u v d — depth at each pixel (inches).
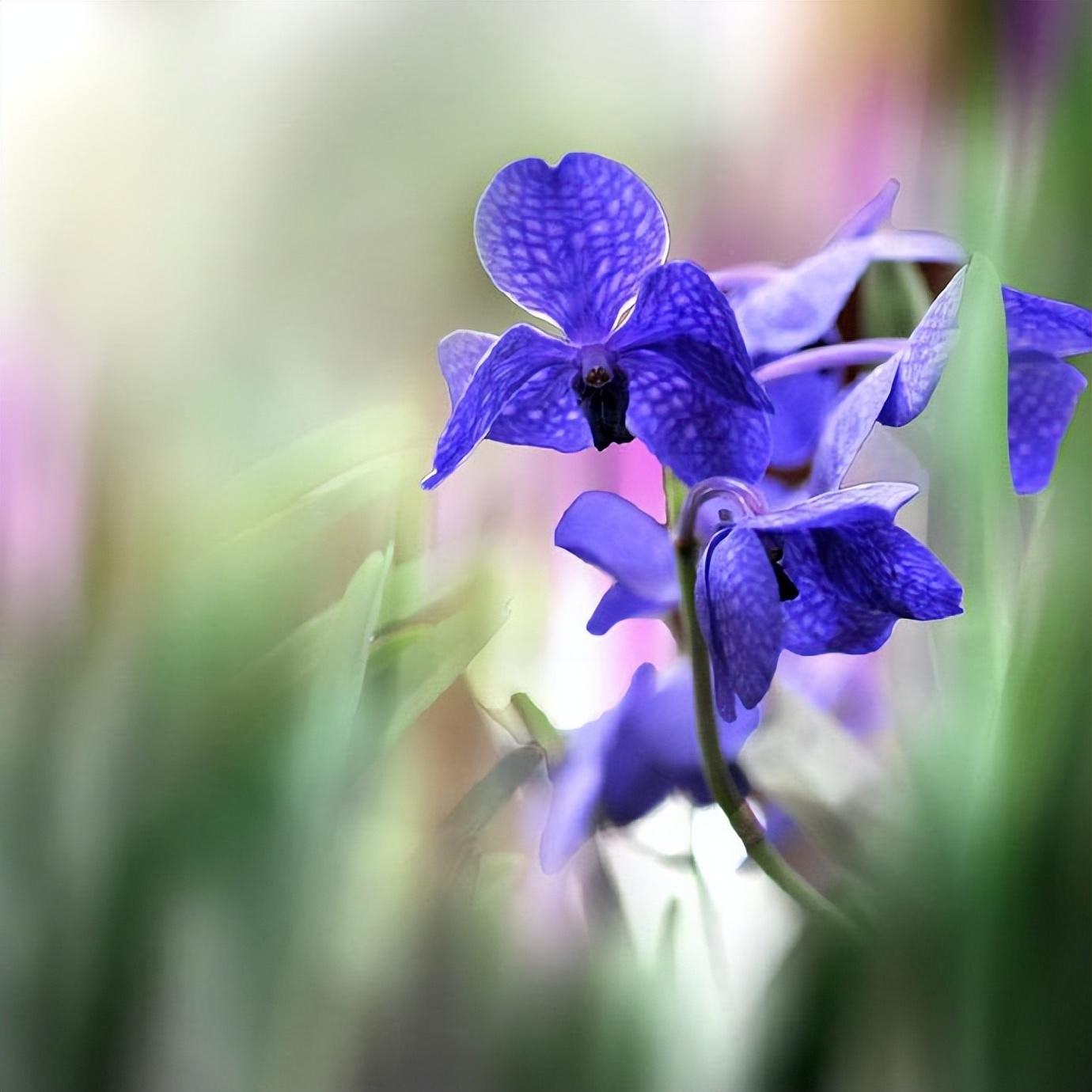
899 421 38.9
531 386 39.9
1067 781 37.8
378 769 39.3
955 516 38.8
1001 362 38.6
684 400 40.1
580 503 40.3
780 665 40.6
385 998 38.7
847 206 42.0
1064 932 37.7
